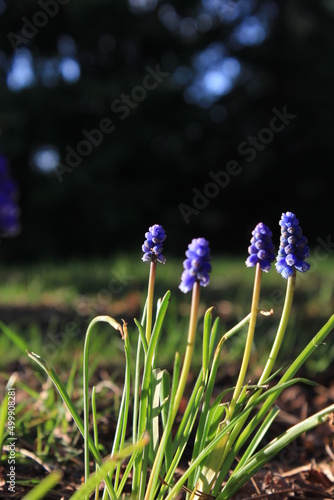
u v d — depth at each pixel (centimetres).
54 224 1653
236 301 659
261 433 190
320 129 1820
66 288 763
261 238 174
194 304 167
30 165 1634
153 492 179
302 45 1844
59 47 1644
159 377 191
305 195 1817
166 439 175
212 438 186
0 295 725
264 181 1820
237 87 1841
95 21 1609
